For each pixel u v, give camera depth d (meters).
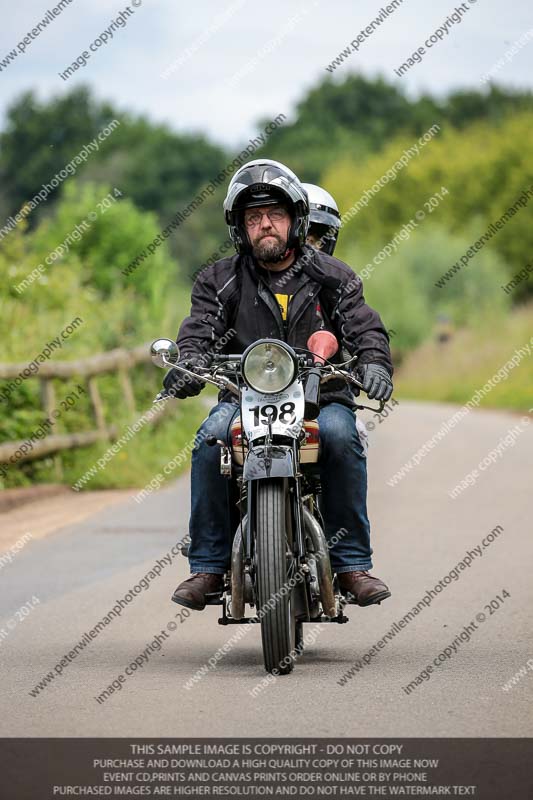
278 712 17.31
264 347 19.11
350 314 21.23
